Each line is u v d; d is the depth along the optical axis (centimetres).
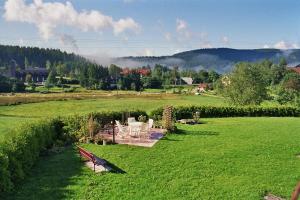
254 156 2991
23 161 2522
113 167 2672
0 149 2294
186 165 2736
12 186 2222
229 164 2775
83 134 3494
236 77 8744
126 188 2300
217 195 2230
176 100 13488
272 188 2350
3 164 2178
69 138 3469
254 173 2606
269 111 6028
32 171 2584
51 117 3669
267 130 4122
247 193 2262
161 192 2253
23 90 19462
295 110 6059
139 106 10838
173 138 3609
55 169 2627
